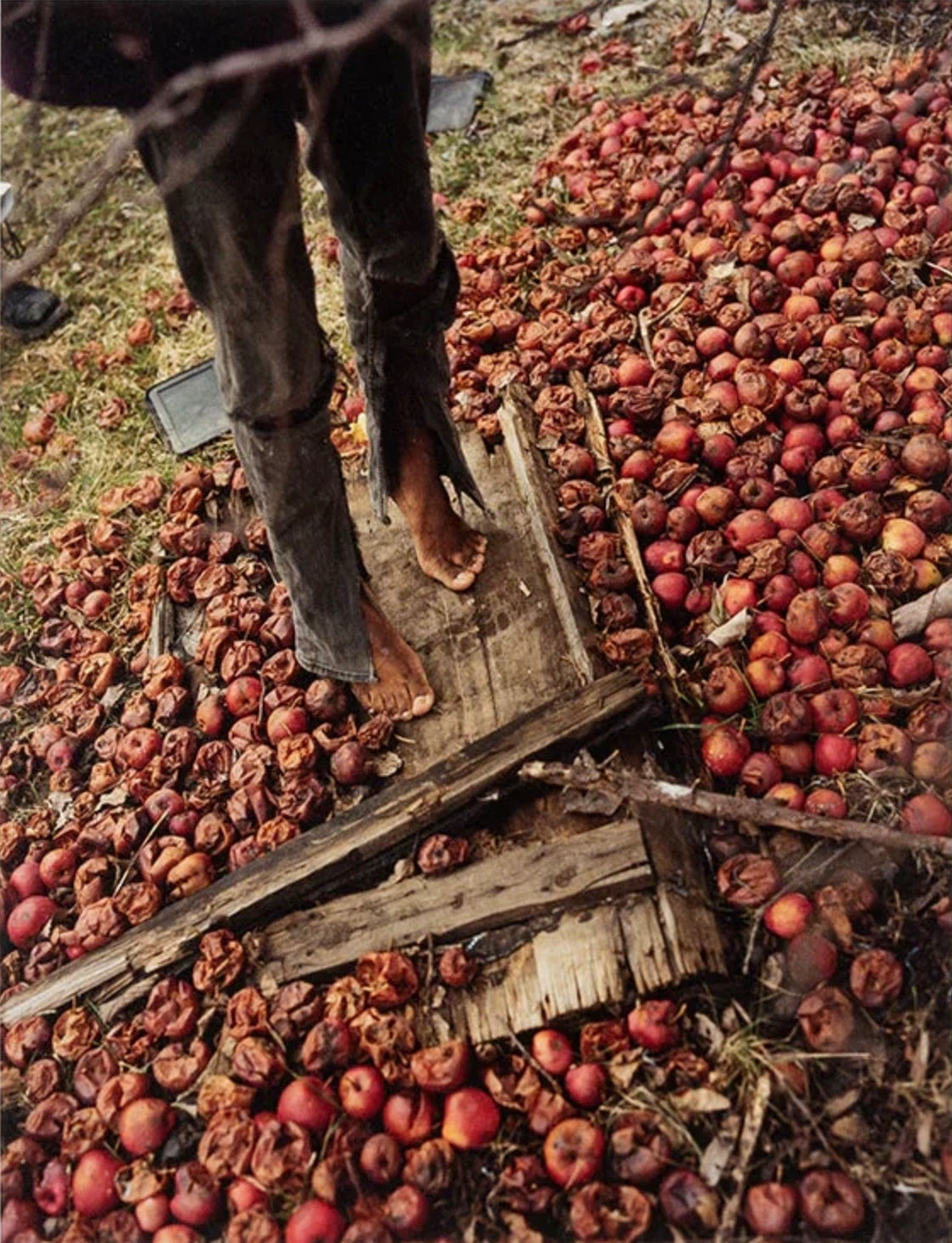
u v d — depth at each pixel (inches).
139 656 123.5
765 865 89.4
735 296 133.9
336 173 78.0
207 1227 83.6
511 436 123.4
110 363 160.9
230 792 108.0
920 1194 76.5
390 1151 82.1
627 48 183.2
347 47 64.1
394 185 79.6
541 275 149.3
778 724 96.5
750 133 152.8
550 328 139.5
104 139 199.9
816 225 138.5
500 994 88.1
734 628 103.5
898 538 108.5
